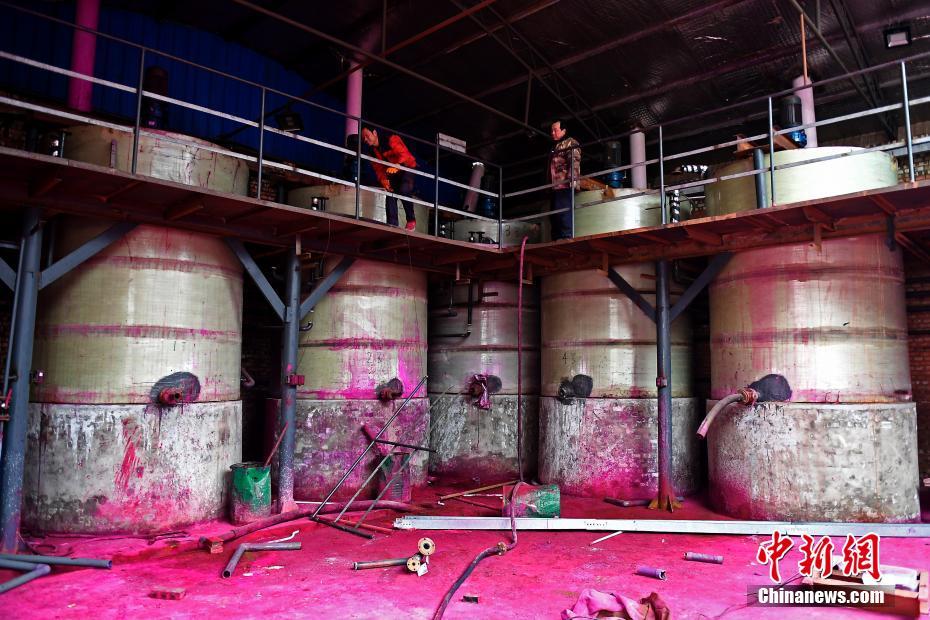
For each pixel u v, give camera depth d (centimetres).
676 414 831
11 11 758
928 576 470
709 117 1045
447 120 1166
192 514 631
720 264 741
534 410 991
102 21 848
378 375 820
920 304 832
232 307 702
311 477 777
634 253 805
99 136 631
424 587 489
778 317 690
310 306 751
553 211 807
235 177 731
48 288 621
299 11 905
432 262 872
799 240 678
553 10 840
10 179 539
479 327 990
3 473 532
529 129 977
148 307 622
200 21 928
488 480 947
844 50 850
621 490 812
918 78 873
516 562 559
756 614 432
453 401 990
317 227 689
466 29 909
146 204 611
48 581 488
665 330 777
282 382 726
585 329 856
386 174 825
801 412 663
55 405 597
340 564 548
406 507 756
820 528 627
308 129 1084
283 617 425
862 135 997
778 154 690
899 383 677
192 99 931
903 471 657
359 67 987
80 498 584
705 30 851
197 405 643
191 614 429
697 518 709
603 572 529
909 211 622
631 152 1008
